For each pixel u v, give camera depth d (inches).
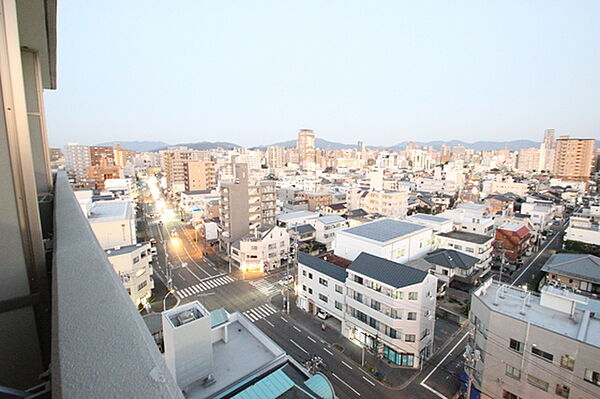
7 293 88.8
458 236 1267.2
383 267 749.9
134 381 28.0
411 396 593.9
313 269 890.7
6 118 85.4
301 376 453.4
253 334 552.4
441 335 794.8
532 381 492.4
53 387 29.8
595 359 436.5
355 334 767.7
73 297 46.1
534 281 1100.5
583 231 1378.0
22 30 170.9
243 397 369.4
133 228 1099.3
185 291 1051.9
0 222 86.4
